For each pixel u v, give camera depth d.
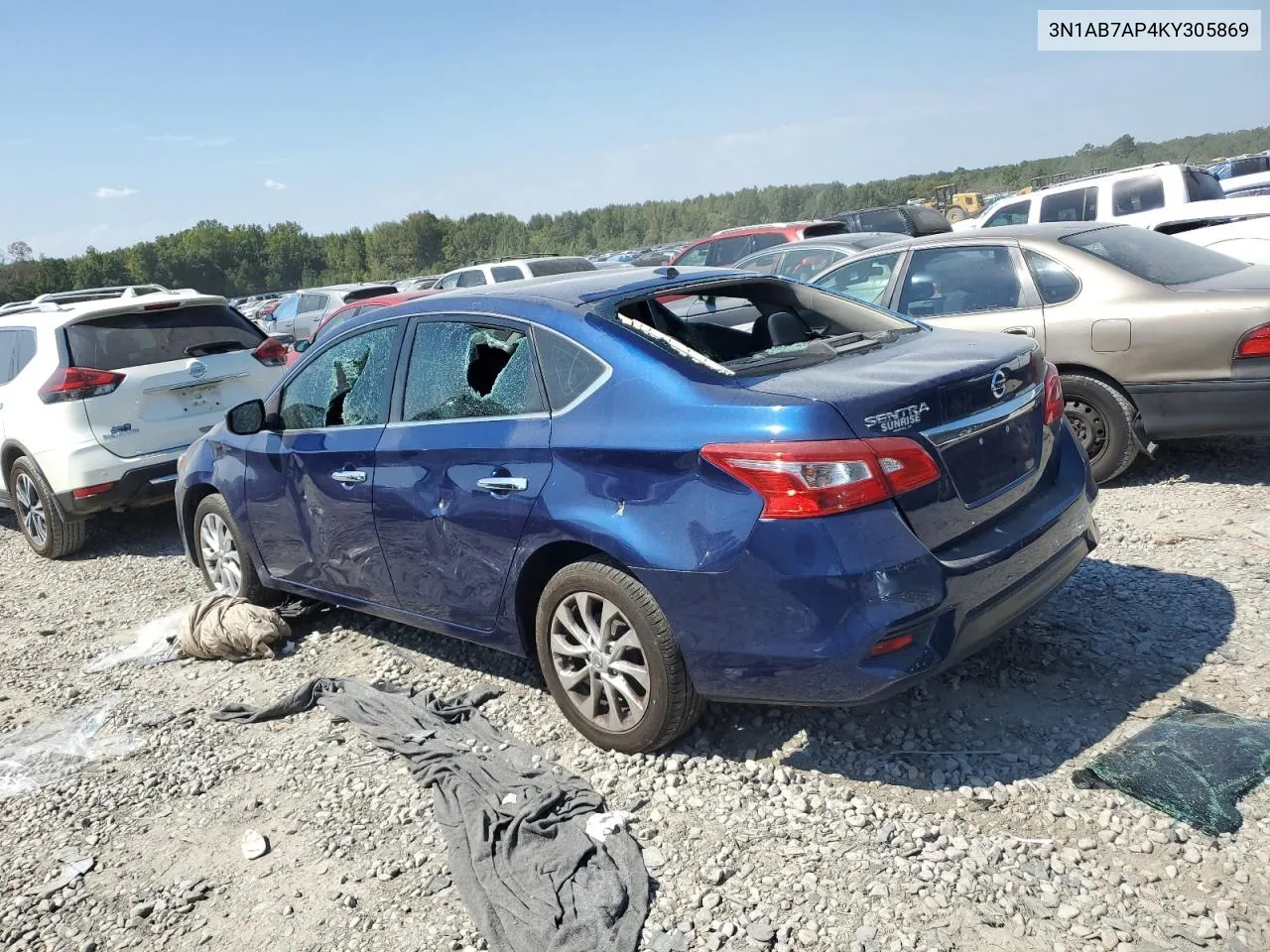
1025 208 13.22
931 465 3.13
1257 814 2.91
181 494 5.94
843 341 3.84
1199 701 3.55
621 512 3.39
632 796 3.43
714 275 4.23
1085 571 4.85
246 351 8.01
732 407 3.18
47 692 5.06
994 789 3.21
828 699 3.14
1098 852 2.86
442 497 4.02
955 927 2.65
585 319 3.68
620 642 3.54
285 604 5.79
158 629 5.73
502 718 4.16
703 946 2.70
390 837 3.41
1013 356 3.55
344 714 4.33
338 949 2.89
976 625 3.22
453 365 4.11
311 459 4.71
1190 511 5.61
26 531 7.95
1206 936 2.50
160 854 3.51
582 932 2.73
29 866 3.52
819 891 2.86
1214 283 5.75
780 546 3.04
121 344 7.46
